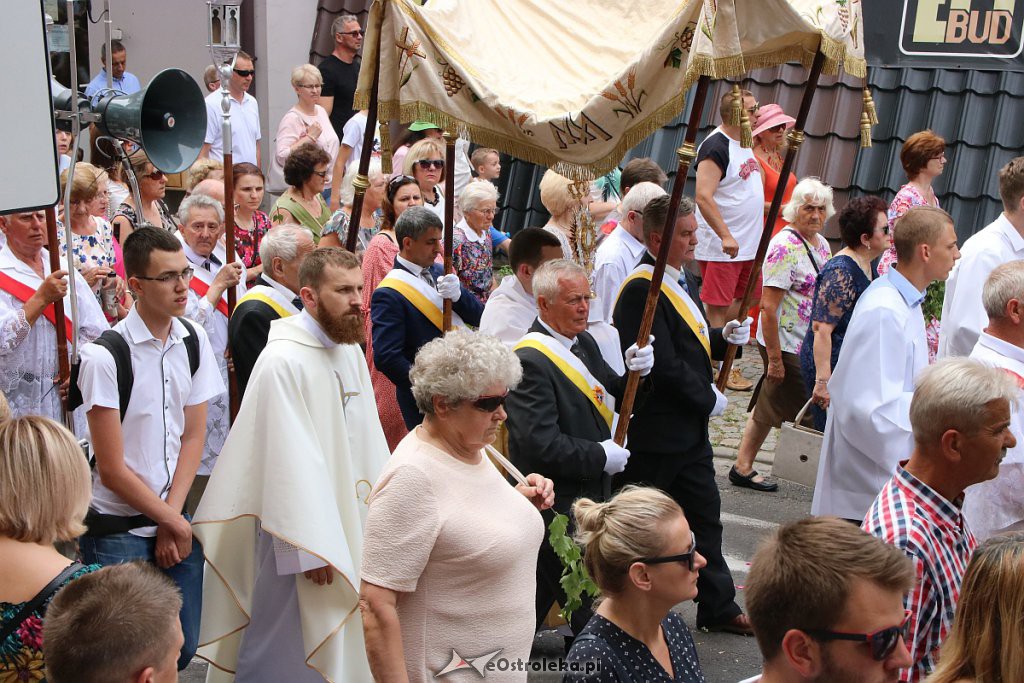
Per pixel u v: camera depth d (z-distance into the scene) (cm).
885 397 1805
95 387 1548
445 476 1232
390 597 1196
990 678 970
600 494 1742
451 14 1834
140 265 1580
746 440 2797
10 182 1317
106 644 872
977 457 1198
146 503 1576
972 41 3831
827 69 1947
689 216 1931
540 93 1830
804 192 2758
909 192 2875
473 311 2275
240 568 1659
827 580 854
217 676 1716
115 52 3838
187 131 1686
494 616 1227
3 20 1295
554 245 2131
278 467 1570
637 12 1886
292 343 1631
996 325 1606
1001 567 963
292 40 4472
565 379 1700
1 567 1109
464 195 2688
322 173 2947
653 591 1058
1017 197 2080
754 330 3294
